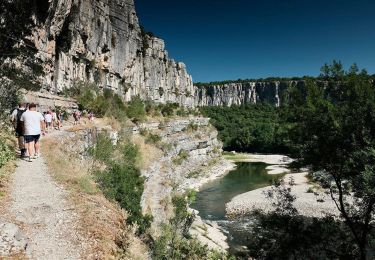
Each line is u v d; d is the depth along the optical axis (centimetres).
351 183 1639
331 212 3862
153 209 2431
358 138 1540
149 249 1193
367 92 1553
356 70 1666
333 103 1711
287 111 1798
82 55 7119
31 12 2006
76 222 907
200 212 4247
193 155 7788
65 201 1037
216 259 2255
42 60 4931
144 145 4234
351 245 1788
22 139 1477
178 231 2417
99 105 4359
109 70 8694
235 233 3403
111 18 8969
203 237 2988
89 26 7206
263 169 8119
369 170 1373
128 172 2069
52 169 1330
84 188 1214
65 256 731
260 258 1877
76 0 6288
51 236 805
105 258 784
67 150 1848
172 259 1600
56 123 2555
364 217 1725
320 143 1666
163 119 7431
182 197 3197
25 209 920
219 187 5888
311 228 1833
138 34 11494
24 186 1098
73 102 4225
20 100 2197
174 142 6444
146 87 12862
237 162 9606
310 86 1694
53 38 5419
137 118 5656
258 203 4566
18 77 2578
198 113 11931
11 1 1852
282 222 1870
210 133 9812
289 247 1806
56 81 5744
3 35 1886
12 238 720
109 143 2578
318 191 4847
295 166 1834
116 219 1062
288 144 1814
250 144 12438
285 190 2105
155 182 3253
